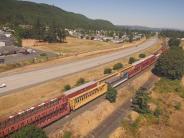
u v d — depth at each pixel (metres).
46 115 44.84
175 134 52.69
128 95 71.50
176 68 93.94
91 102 60.09
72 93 52.75
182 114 63.78
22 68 92.12
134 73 90.94
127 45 197.25
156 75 99.88
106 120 54.44
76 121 49.19
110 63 110.69
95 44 193.62
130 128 52.19
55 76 81.69
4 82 71.62
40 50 143.88
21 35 196.38
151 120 57.19
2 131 37.09
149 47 185.12
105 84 66.75
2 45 146.12
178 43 192.38
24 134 33.94
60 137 43.38
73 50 150.88
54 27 197.88
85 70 93.31
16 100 58.12
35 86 68.94
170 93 78.69
